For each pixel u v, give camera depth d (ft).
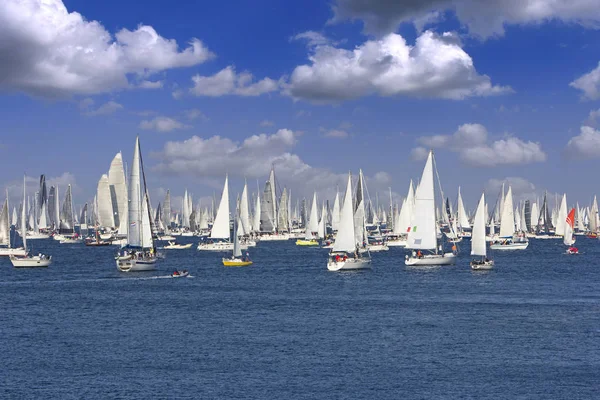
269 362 179.42
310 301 285.43
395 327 223.92
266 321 237.25
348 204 412.36
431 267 429.79
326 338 207.51
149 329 223.92
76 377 166.71
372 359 181.57
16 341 206.08
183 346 198.08
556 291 313.53
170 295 307.58
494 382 160.66
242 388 157.58
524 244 628.69
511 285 338.34
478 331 215.92
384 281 360.69
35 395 153.48
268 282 362.53
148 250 455.22
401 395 152.25
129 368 174.50
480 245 418.72
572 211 612.29
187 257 563.89
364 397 151.23
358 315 248.11
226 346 197.67
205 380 163.73
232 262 475.31
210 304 278.67
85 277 390.01
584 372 167.84
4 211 482.69
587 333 211.41
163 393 154.40
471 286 335.26
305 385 159.53
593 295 298.56
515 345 195.93
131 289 331.16
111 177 593.83
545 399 149.18
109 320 241.14
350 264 415.85
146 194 450.30
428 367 173.58
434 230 423.64
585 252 617.62
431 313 250.98
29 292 320.09
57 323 235.61
